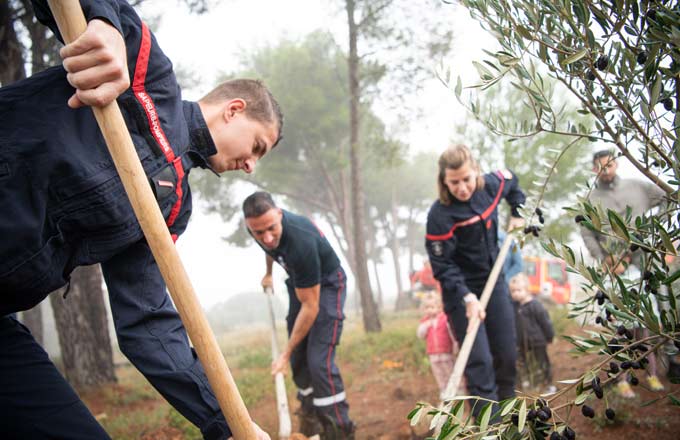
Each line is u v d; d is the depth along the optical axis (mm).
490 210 3729
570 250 1474
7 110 1423
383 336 8953
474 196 3672
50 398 1554
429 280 8664
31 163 1382
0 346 1539
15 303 1455
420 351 6914
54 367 1626
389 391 5605
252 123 1846
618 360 1514
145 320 1693
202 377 1685
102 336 8289
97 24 1283
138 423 5523
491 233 3760
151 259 1745
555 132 1611
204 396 1666
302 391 4316
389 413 4844
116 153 1306
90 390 7711
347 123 18625
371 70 11641
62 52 1248
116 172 1482
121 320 1683
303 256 3656
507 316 3705
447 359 4672
